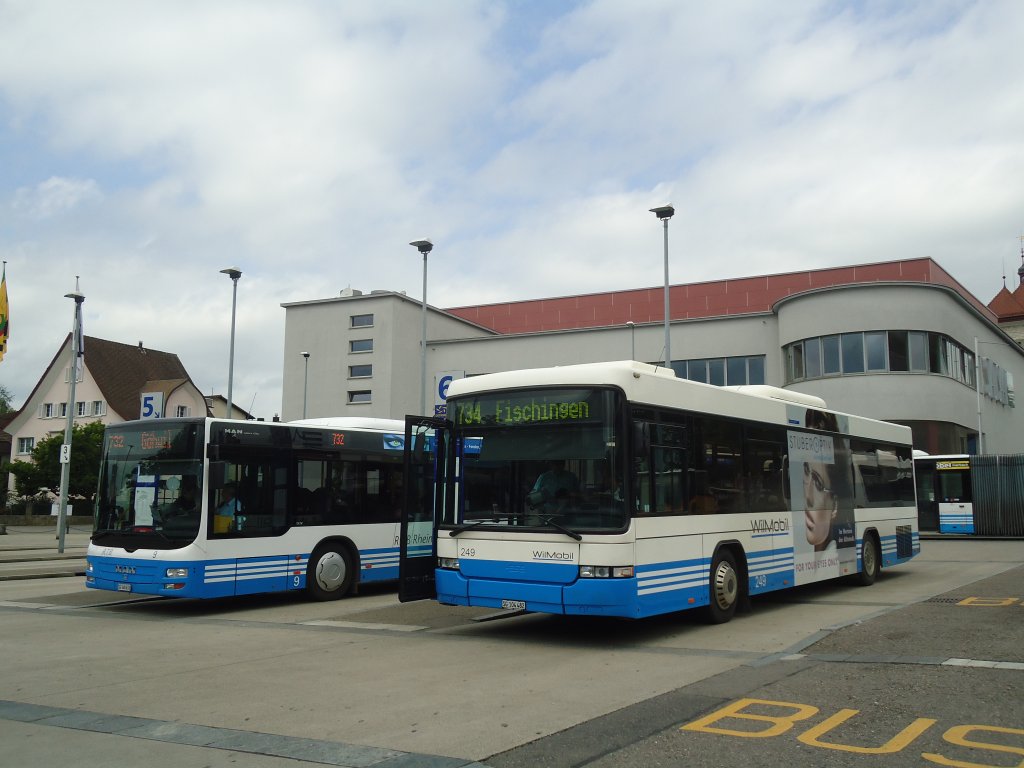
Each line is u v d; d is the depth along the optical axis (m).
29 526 48.78
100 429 52.00
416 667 8.57
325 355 48.12
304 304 48.94
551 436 9.94
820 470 14.06
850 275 46.19
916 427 34.12
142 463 13.32
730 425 11.68
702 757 5.43
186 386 68.88
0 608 13.87
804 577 13.16
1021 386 51.59
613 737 5.91
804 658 8.62
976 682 7.25
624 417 9.62
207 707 6.91
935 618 10.83
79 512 52.56
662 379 10.39
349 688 7.59
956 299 36.69
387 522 15.60
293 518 14.04
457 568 10.36
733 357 38.88
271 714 6.66
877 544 15.98
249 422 13.60
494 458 10.31
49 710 6.84
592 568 9.35
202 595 12.56
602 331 41.97
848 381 34.22
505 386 10.39
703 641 9.95
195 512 12.73
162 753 5.66
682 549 10.32
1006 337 48.03
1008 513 30.03
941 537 32.19
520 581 9.80
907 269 44.69
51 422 66.38
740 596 11.66
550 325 54.28
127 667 8.64
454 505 10.56
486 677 8.05
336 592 14.70
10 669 8.57
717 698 7.00
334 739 5.96
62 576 20.62
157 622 12.20
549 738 5.92
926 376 33.94
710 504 11.00
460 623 11.73
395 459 15.92
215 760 5.50
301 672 8.34
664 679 7.85
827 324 34.88
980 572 17.67
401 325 46.91
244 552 13.23
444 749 5.70
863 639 9.52
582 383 9.86
